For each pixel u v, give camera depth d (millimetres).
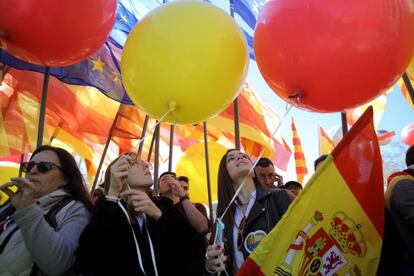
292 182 3582
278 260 1657
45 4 1975
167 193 2457
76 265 1672
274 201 2080
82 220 1710
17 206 1506
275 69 2049
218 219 1868
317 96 2043
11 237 1655
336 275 1691
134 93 2232
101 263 1550
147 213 1712
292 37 1904
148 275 1635
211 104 2180
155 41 2082
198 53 2039
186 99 2100
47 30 2043
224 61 2086
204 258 1812
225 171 2271
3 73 3328
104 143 5215
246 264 1659
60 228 1653
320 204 1730
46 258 1506
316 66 1902
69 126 4520
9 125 3959
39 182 1784
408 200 1686
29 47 2125
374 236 1735
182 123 2305
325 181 1753
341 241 1721
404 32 1883
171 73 2043
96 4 2145
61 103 4238
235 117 3086
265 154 4547
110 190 1688
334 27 1821
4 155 3961
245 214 2115
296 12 1897
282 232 1682
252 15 3754
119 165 1720
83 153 4957
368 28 1806
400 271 1742
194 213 2365
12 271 1584
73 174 1857
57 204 1734
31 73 4051
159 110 2199
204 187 5684
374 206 1759
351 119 3920
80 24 2105
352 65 1865
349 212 1743
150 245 1637
